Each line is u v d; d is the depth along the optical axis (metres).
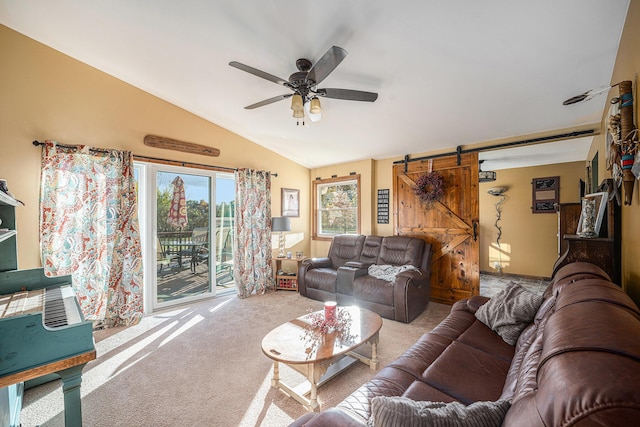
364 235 4.79
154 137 3.68
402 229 4.70
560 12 1.72
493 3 1.70
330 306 2.28
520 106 2.90
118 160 3.30
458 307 2.61
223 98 3.56
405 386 1.43
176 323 3.34
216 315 3.60
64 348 1.23
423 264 4.03
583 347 0.70
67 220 3.00
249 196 4.62
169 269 3.95
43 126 2.91
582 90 2.52
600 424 0.52
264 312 3.71
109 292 3.21
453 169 4.20
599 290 1.14
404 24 1.96
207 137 4.25
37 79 2.88
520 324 1.91
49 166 2.87
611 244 2.15
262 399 1.98
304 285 4.41
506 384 1.33
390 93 2.88
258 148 4.95
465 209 4.09
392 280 3.61
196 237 4.23
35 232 2.84
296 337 2.10
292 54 2.49
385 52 2.27
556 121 3.19
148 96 3.66
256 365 2.41
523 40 1.98
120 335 3.01
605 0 1.61
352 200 5.33
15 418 1.66
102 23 2.50
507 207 5.97
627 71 1.70
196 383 2.16
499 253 6.08
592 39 1.91
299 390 2.06
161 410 1.87
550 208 5.46
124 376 2.25
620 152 1.71
